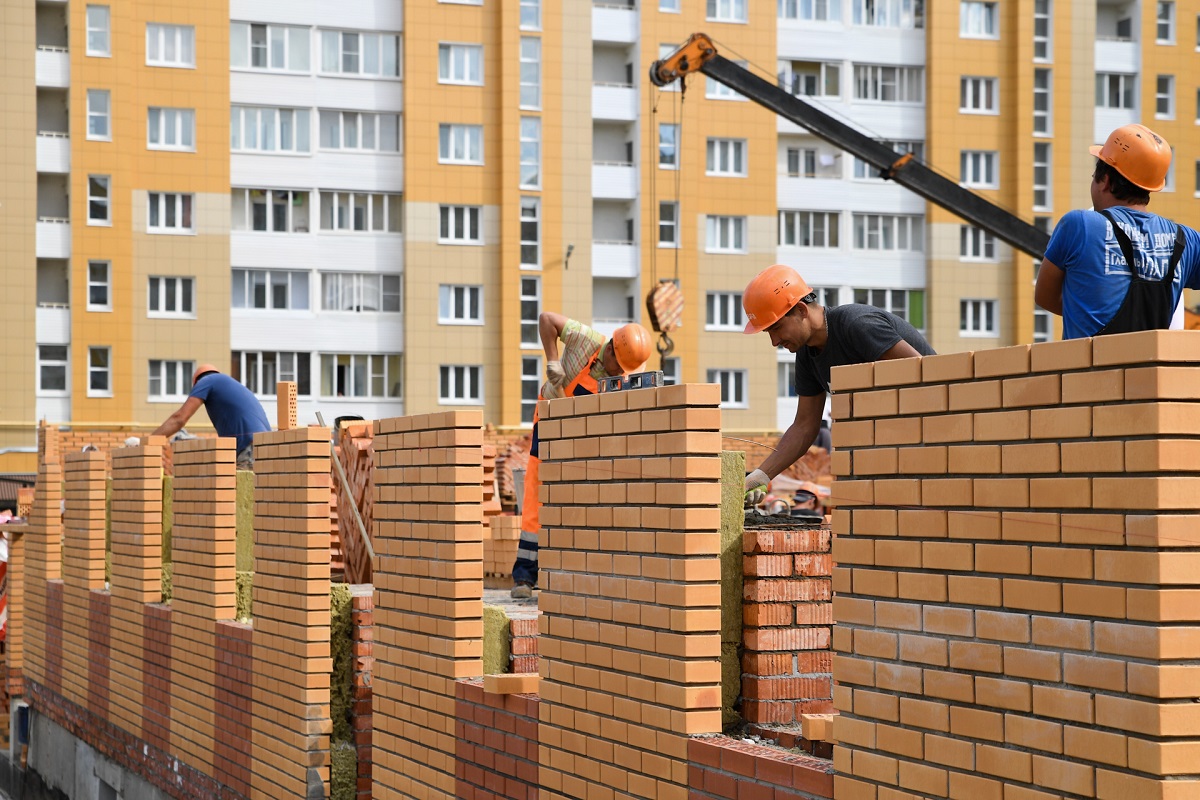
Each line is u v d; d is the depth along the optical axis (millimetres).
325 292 70812
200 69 68375
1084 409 4832
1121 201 6922
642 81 73875
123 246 66875
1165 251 6656
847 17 77688
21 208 65188
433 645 9852
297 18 70438
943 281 77375
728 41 75375
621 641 7566
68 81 66375
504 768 8852
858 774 5855
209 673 13734
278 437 12039
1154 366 4582
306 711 11227
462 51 71750
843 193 77500
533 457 12484
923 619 5527
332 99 70812
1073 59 78688
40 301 66812
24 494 25234
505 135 71375
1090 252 6633
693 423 7008
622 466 7602
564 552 8219
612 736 7625
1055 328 78438
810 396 8781
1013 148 77688
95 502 18828
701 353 74375
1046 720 4949
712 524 7043
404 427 10398
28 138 65375
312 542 11289
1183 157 80312
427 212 70938
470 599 9570
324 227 71000
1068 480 4891
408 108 70812
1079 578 4840
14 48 65312
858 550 5902
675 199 74062
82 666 18891
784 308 8211
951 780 5352
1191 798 4516
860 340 8117
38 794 21406
